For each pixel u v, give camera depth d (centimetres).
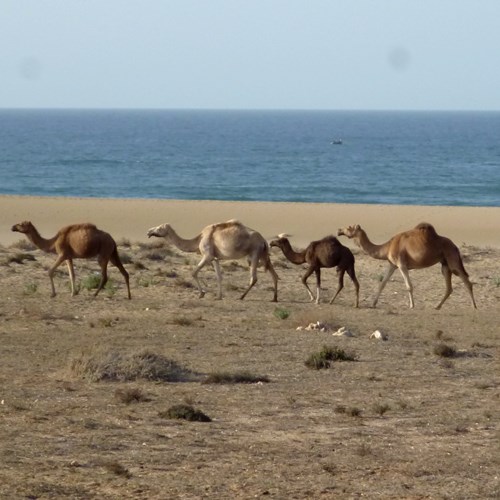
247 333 5444
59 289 7144
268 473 2723
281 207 14638
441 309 6869
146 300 6750
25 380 4056
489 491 2597
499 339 5559
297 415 3522
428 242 6700
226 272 8319
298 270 8669
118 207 14450
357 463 2859
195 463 2817
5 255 8769
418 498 2512
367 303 7075
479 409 3700
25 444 2969
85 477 2622
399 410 3653
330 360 4656
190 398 3734
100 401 3653
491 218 13788
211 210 14225
